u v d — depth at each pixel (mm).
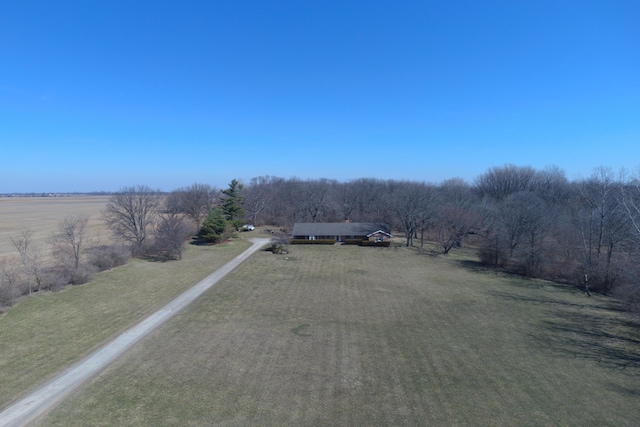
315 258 51000
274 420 15328
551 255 43656
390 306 31219
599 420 15680
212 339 23703
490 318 28625
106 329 25188
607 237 41156
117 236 55031
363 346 23031
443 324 27172
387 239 63594
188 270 43156
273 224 88938
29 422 15117
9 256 45156
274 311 29453
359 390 17828
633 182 38375
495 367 20516
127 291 34312
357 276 41469
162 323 26469
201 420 15266
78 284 36375
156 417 15453
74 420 15242
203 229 61438
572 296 35125
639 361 21531
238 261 48469
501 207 55875
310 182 105688
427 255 54344
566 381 19078
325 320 27609
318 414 15805
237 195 71875
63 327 25469
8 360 20578
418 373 19641
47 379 18562
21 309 28922
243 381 18469
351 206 86812
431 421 15453
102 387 17828
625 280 33969
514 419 15672
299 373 19375
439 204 64562
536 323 27688
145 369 19641
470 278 41594
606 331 26203
